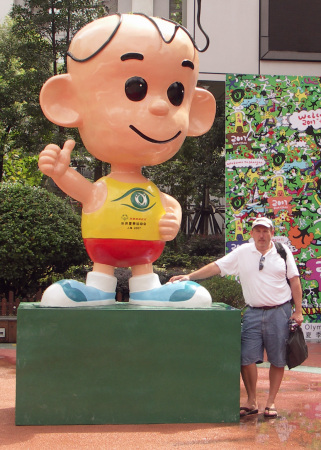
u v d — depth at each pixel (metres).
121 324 4.38
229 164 9.05
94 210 4.67
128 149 4.61
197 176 15.61
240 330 4.48
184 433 4.15
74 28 13.98
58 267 9.47
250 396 4.74
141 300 4.77
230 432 4.19
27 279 9.40
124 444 3.88
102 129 4.59
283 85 9.10
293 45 12.41
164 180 16.19
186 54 4.65
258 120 9.06
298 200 9.09
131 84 4.50
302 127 9.11
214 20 12.68
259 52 12.57
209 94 5.25
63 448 3.79
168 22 4.73
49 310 4.32
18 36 13.87
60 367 4.32
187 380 4.42
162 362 4.41
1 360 7.09
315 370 6.71
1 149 15.02
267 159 9.08
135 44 4.45
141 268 4.90
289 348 4.60
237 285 8.84
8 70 14.55
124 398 4.36
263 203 9.05
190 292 4.67
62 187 4.62
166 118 4.59
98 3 14.20
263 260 4.69
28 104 13.67
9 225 8.61
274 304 4.66
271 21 12.30
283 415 4.70
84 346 4.34
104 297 4.73
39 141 14.45
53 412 4.30
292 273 4.72
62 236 8.87
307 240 9.09
